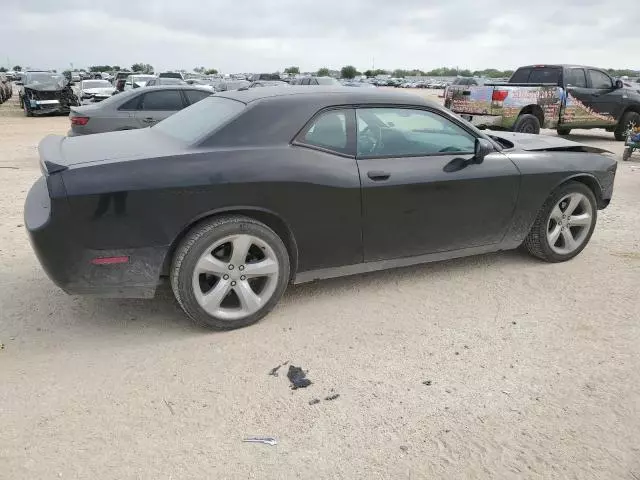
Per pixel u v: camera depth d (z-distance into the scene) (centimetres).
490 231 454
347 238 395
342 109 393
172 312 402
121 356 340
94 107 989
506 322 388
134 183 327
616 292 438
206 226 347
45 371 322
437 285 450
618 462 253
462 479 242
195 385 310
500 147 457
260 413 286
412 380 316
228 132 362
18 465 248
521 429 275
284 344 356
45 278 457
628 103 1419
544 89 1249
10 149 1269
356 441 266
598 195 511
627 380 317
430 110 423
